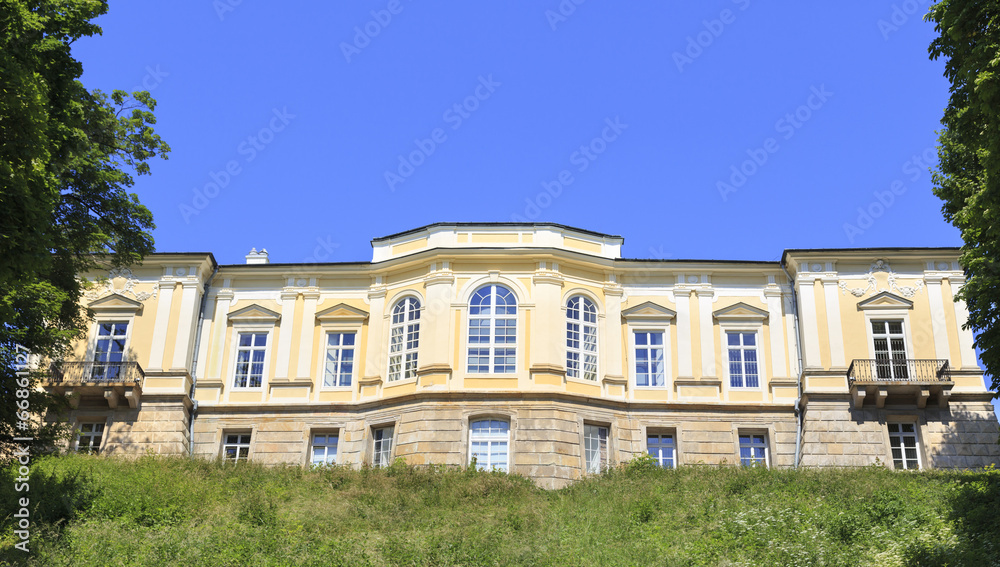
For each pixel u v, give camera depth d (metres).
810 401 35.78
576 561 21.11
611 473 32.34
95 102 26.55
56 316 25.69
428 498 28.61
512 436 34.31
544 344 35.78
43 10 21.66
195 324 38.25
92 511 23.61
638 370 37.34
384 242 39.41
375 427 36.31
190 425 37.03
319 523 24.41
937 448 34.66
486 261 37.22
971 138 19.78
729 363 37.44
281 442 36.72
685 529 23.80
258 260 42.16
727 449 36.00
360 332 38.34
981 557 19.53
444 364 35.47
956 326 36.38
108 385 35.97
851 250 37.34
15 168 16.80
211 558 20.58
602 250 38.53
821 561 20.47
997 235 20.84
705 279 38.47
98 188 27.39
